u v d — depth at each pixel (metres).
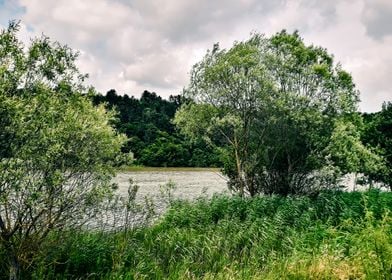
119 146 10.78
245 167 20.80
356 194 19.61
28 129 8.59
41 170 9.11
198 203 18.22
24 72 8.75
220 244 13.23
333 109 20.25
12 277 9.30
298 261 10.49
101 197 9.95
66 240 11.20
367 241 10.60
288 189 20.69
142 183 42.16
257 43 21.34
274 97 19.67
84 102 9.92
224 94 19.97
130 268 11.12
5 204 8.60
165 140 74.25
